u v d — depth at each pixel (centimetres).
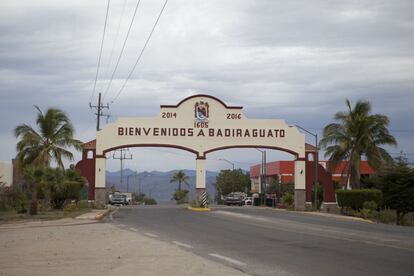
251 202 8325
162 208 5675
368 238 2133
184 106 5681
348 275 1221
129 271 1283
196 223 3123
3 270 1312
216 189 12356
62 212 4181
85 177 5566
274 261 1457
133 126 5622
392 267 1340
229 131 5703
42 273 1264
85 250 1712
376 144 5516
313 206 5456
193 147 5666
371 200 4409
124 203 7400
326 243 1930
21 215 3759
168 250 1708
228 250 1722
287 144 5750
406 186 4709
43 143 5259
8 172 5594
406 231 2650
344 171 6094
